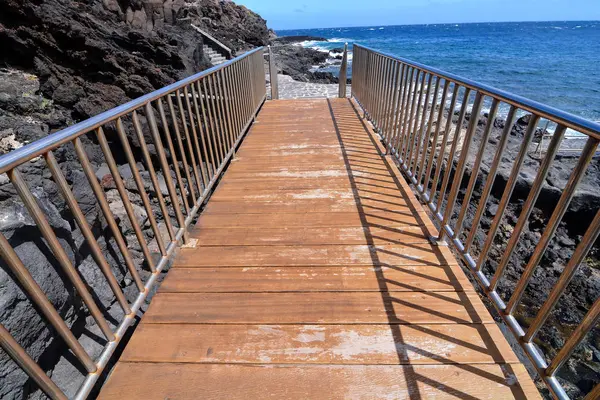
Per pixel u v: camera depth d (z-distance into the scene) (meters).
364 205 2.95
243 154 4.27
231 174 3.69
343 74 8.44
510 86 23.86
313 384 1.50
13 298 2.33
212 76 3.25
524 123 11.48
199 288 2.06
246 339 1.71
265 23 42.84
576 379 4.27
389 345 1.66
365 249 2.37
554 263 6.19
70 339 1.35
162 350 1.67
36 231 2.86
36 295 1.20
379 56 4.31
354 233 2.55
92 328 3.20
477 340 1.67
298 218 2.78
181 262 2.29
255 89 6.00
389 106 3.76
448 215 2.27
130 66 8.39
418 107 2.84
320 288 2.02
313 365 1.58
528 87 23.48
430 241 2.43
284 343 1.68
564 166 8.20
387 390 1.46
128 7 15.14
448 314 1.81
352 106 6.80
